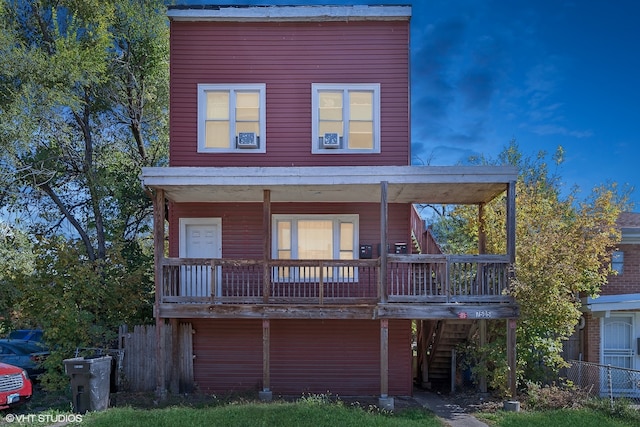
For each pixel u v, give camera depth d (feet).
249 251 46.29
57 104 50.39
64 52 48.44
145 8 57.82
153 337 44.96
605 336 47.21
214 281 40.50
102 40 51.11
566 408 37.83
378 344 45.44
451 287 41.29
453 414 37.17
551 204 49.52
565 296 41.83
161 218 40.40
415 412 36.73
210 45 46.14
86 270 47.16
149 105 66.13
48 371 43.86
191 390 44.78
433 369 52.60
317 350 45.47
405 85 45.85
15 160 49.32
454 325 47.06
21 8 53.16
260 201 46.26
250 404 37.60
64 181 58.80
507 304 38.91
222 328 45.70
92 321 47.47
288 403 38.37
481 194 43.39
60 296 46.73
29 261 52.54
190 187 40.29
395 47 46.06
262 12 45.70
